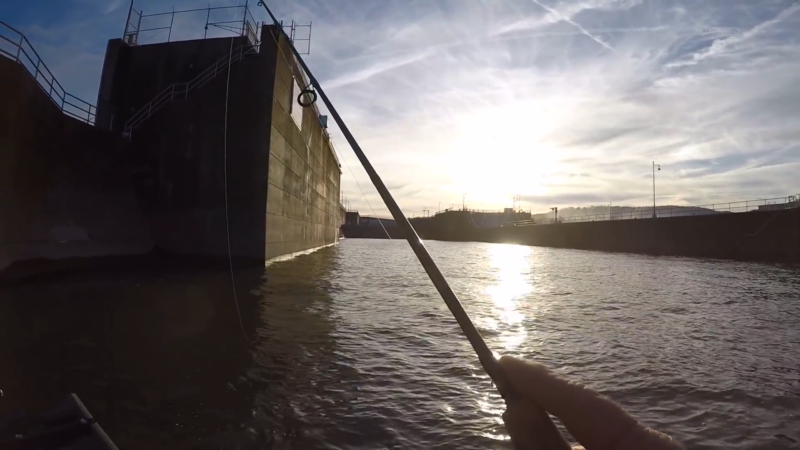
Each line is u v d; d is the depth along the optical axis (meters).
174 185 20.70
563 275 24.28
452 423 5.32
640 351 8.79
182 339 8.46
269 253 21.44
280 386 6.37
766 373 7.48
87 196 17.31
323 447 4.74
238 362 7.31
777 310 13.48
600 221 59.31
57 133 15.62
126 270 17.84
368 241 91.44
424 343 8.83
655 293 17.11
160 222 20.64
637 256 43.75
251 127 20.67
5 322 8.93
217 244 20.45
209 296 12.91
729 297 16.08
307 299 13.43
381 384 6.55
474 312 12.75
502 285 19.48
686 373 7.46
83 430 2.13
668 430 5.45
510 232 88.56
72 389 5.96
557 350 8.82
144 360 7.18
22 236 13.84
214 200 20.56
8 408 5.30
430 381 6.71
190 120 20.86
